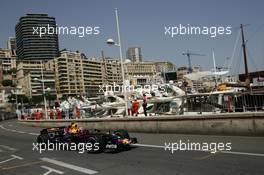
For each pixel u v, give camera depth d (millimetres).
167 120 16875
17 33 129875
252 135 12828
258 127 12617
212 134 14445
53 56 120188
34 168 11156
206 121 14750
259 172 7531
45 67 119688
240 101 16078
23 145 18156
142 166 9477
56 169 10539
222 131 14016
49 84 109125
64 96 105625
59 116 34250
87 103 41375
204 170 8234
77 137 14078
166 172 8438
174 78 61094
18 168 11477
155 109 24953
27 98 112938
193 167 8688
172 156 10555
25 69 126000
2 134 28375
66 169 10352
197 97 18297
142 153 11680
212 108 17531
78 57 121312
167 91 32812
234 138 12820
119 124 20516
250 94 15617
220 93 17156
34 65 120812
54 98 102188
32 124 37406
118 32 22781
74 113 32594
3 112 87375
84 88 114312
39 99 104750
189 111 18641
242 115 13188
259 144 10984
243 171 7754
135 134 18156
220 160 9195
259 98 15258
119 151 12695
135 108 21891
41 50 121250
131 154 11695
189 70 64188
